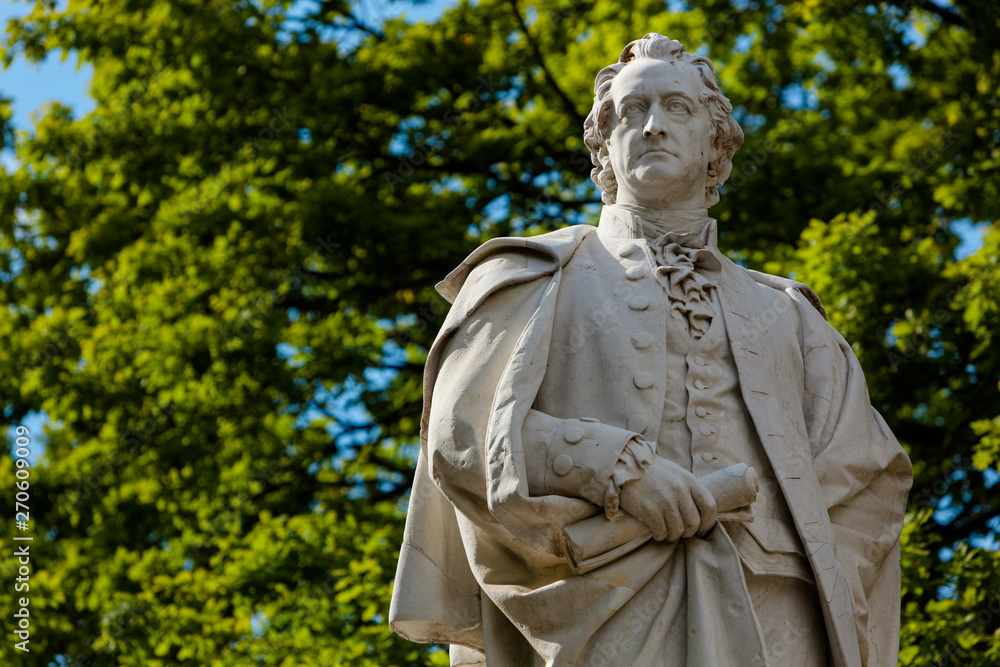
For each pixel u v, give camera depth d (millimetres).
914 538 7734
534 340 3408
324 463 10898
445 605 3451
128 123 11531
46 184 12156
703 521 3180
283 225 10906
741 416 3441
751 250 10133
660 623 3135
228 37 11414
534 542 3164
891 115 11008
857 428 3600
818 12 10656
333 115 11219
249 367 10500
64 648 10125
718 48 11273
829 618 3258
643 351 3447
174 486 10312
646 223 3775
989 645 7746
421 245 10828
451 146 11375
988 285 8523
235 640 8859
